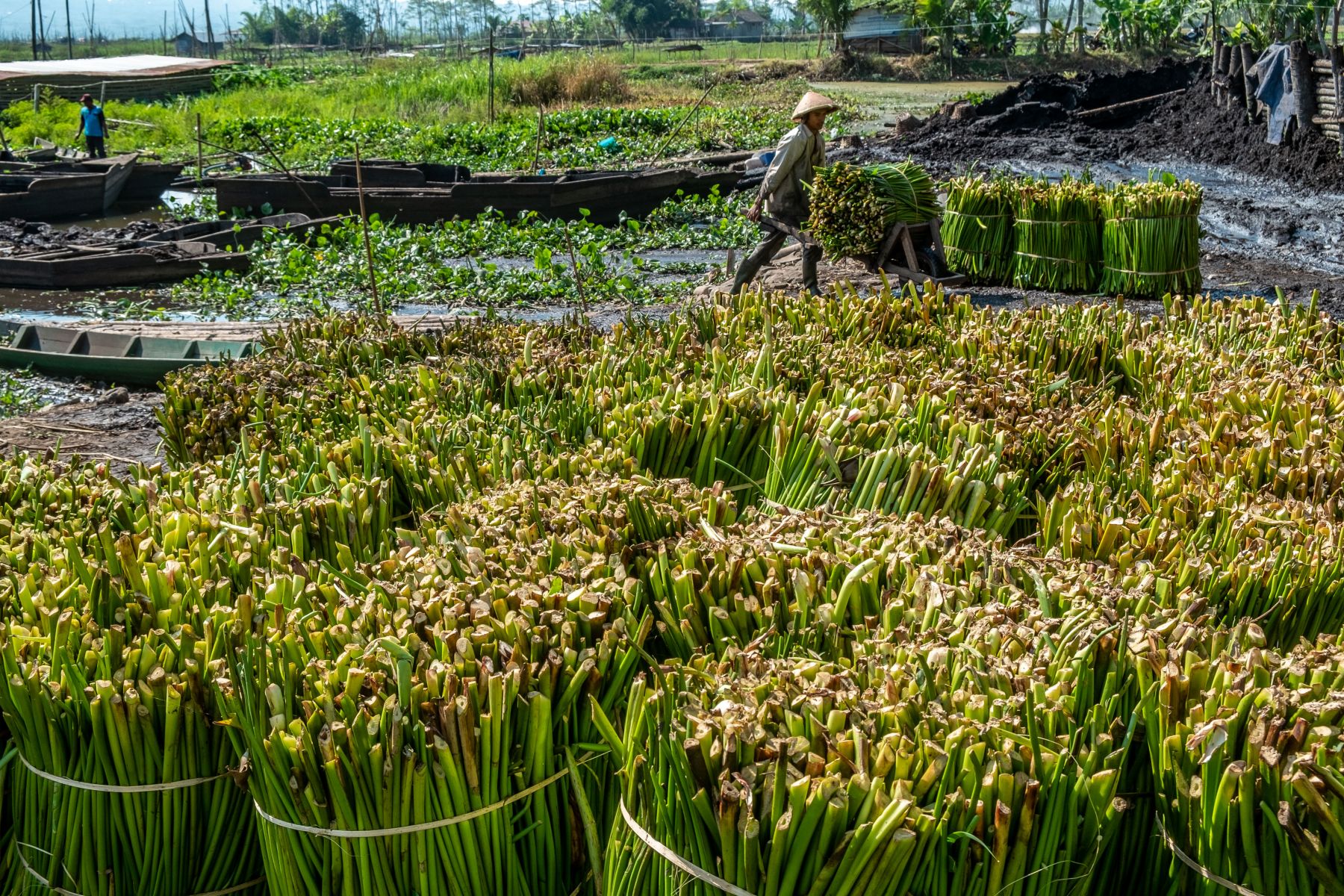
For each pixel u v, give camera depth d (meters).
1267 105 18.62
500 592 2.72
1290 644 3.17
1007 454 4.11
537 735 2.44
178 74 45.47
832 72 49.25
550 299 12.79
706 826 2.09
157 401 8.84
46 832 2.77
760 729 2.07
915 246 10.54
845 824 2.02
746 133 27.84
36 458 3.88
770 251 10.55
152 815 2.66
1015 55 51.44
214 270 14.73
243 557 3.14
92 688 2.58
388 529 3.56
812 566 2.88
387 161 20.66
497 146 26.38
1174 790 2.26
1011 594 2.70
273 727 2.40
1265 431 4.19
